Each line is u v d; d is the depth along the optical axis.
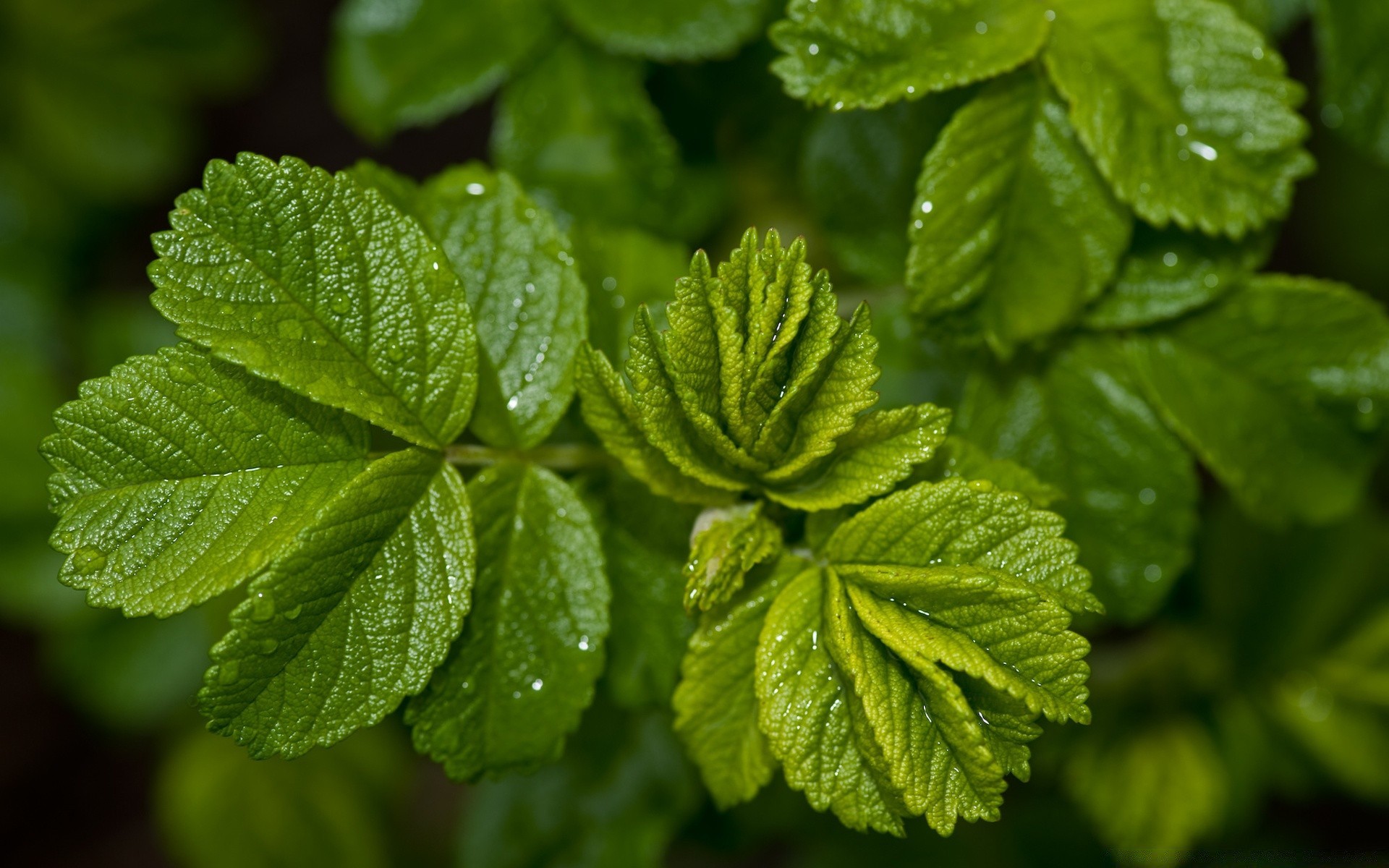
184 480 0.36
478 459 0.38
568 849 0.44
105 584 0.36
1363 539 0.46
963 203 0.39
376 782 0.56
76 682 0.56
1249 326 0.40
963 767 0.36
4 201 0.59
